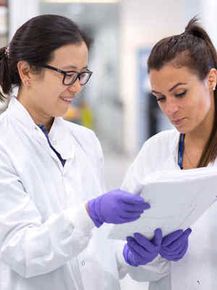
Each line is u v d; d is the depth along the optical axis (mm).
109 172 5836
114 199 1115
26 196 1222
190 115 1281
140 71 8219
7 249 1174
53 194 1290
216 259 1353
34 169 1273
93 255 1350
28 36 1220
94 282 1335
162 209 1123
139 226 1175
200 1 3729
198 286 1361
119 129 8758
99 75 9594
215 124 1358
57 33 1196
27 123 1298
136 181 1147
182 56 1243
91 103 9609
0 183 1205
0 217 1188
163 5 8156
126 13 8609
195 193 1120
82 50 1221
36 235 1161
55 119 1390
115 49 9438
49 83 1216
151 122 7504
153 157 1469
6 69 1305
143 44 8539
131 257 1344
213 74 1304
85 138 1481
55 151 1352
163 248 1263
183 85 1244
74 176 1357
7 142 1270
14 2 2930
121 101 8875
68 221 1163
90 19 8812
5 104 1349
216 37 3428
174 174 1078
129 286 2254
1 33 2902
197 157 1392
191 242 1362
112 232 1202
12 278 1245
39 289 1249
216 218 1339
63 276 1277
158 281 1440
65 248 1157
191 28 1337
